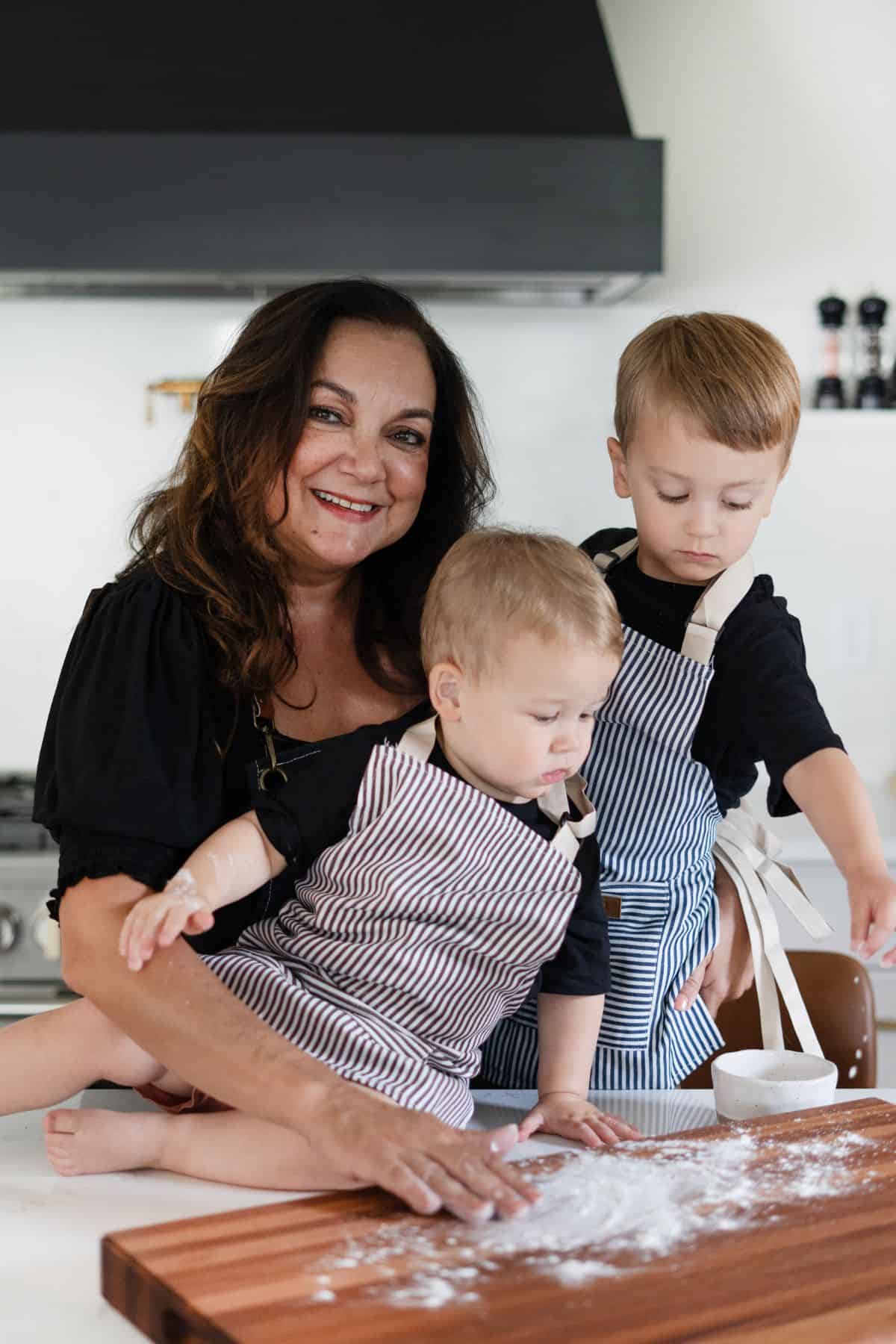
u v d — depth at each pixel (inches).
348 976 44.2
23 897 93.0
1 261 92.7
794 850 96.2
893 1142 40.6
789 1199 36.5
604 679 45.1
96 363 111.3
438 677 45.6
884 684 117.8
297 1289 31.1
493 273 94.7
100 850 42.6
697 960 54.6
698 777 52.4
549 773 45.2
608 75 99.0
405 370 49.4
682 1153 39.8
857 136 113.9
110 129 93.8
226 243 93.0
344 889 44.4
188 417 111.7
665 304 114.0
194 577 47.9
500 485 114.4
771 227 114.0
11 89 94.9
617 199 94.5
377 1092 41.6
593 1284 31.5
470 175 93.7
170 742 44.9
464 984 44.6
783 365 49.4
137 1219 38.7
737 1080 45.3
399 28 99.0
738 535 49.8
